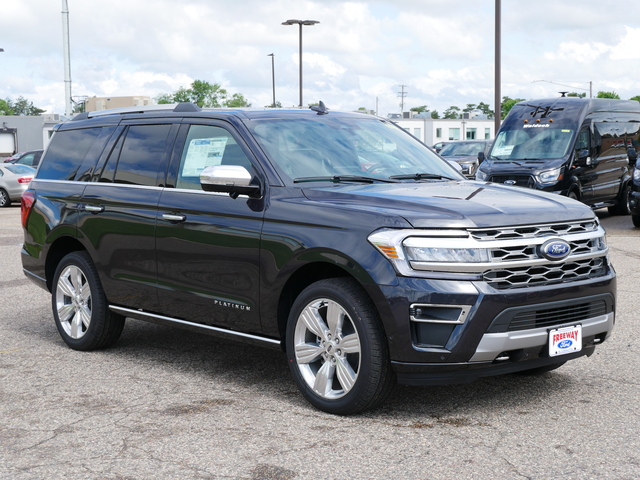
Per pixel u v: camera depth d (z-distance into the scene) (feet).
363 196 15.89
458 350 14.24
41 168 23.20
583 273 15.69
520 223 14.90
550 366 17.87
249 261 16.80
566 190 54.60
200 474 12.76
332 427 14.92
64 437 14.61
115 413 15.98
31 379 18.65
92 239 20.62
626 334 22.13
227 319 17.57
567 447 13.65
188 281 18.21
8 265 38.55
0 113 564.30
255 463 13.17
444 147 94.58
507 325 14.47
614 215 63.31
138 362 20.13
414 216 14.71
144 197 19.31
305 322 15.99
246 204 17.08
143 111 20.77
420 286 14.28
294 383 18.04
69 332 21.76
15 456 13.70
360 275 14.78
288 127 18.44
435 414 15.60
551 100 58.65
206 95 345.92
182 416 15.72
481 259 14.39
